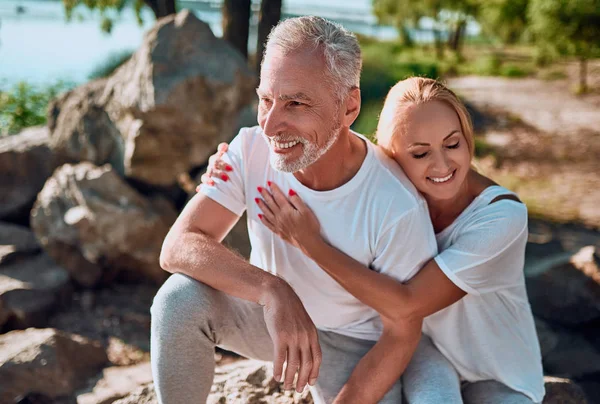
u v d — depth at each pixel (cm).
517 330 220
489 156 1066
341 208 202
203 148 533
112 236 515
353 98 196
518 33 2136
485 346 215
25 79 1305
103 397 343
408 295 196
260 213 209
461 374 222
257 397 239
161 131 520
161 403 189
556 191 884
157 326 188
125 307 507
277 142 190
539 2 1539
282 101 185
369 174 203
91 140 567
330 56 185
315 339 184
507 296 217
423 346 221
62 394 351
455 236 213
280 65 184
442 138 201
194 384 190
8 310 468
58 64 1653
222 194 210
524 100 1564
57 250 526
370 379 200
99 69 1506
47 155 613
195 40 532
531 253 514
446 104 204
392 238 199
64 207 530
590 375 397
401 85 212
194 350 189
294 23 187
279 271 214
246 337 204
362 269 197
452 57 2631
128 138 530
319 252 199
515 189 894
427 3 2800
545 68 2138
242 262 193
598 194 866
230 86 521
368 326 216
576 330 436
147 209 529
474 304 213
